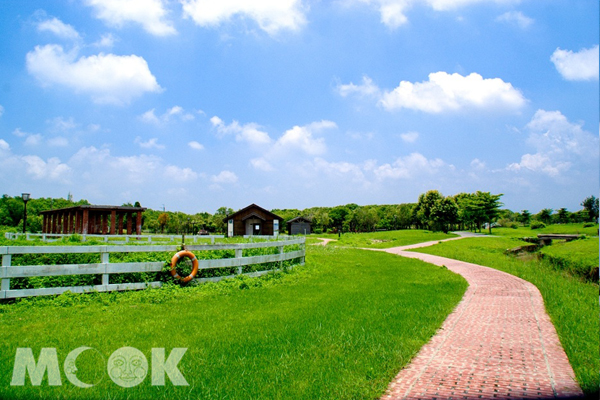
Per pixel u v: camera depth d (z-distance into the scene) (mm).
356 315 8383
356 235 68312
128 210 36562
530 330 7383
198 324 7621
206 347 6203
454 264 21047
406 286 12812
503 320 8195
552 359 5742
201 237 34281
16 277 9516
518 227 106312
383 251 32125
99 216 43344
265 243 14422
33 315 8172
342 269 17688
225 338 6672
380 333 6965
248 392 4609
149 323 7641
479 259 24844
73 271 9977
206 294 10711
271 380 4961
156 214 88625
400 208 109312
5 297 9078
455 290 11930
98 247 10367
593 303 9828
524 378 5016
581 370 5180
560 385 4770
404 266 19500
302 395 4535
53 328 7207
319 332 7027
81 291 9969
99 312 8578
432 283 13484
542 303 10070
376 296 10844
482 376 5102
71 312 8508
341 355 5836
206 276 12711
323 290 11883
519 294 11391
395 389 4719
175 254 11586
